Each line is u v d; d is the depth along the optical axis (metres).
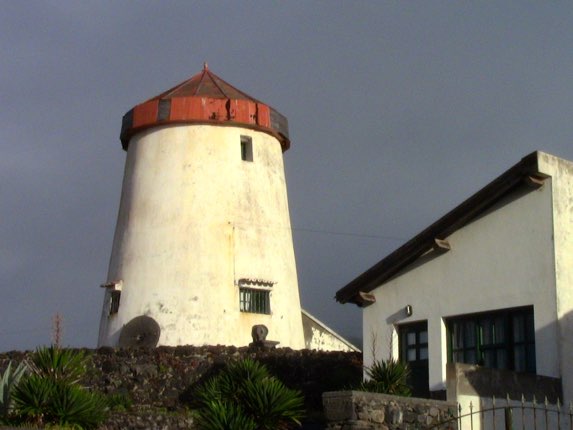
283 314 35.19
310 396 26.75
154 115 36.00
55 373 21.66
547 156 20.86
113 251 36.53
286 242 36.78
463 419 18.08
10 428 19.06
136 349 27.50
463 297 22.17
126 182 36.81
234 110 36.06
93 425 21.20
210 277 34.12
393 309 23.61
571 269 20.83
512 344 21.23
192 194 35.12
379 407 17.05
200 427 20.23
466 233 22.33
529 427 18.97
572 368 20.22
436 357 22.47
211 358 27.33
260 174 36.31
